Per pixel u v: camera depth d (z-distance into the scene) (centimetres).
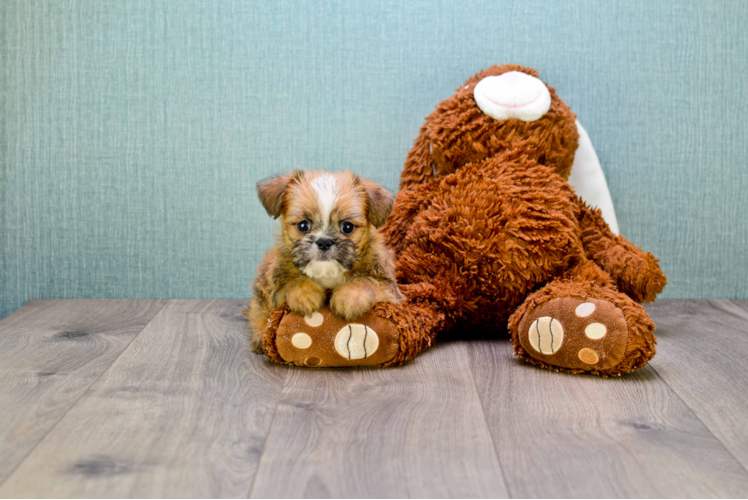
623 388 150
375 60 228
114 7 224
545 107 192
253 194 234
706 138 231
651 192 234
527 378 157
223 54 228
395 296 169
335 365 164
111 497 103
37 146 230
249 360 171
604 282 176
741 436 125
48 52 226
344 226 155
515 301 183
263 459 115
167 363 168
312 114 231
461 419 132
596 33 226
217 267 238
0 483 107
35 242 235
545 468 113
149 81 228
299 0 226
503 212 179
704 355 175
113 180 233
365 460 115
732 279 239
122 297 239
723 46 227
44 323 204
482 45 227
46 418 132
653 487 107
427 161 203
